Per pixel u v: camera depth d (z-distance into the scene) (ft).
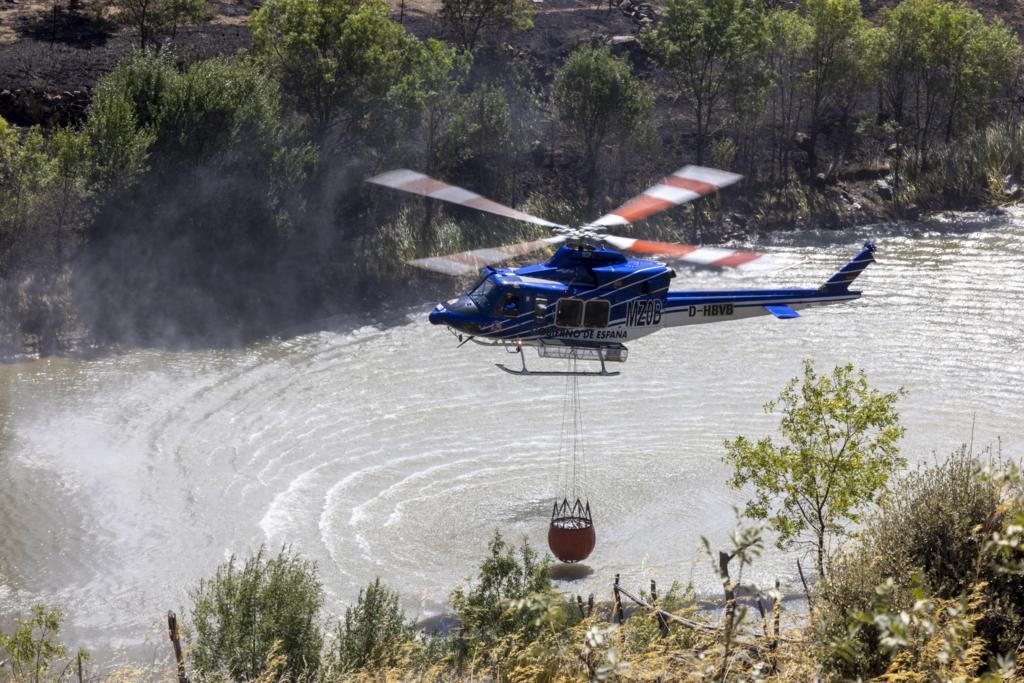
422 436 310.65
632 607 178.81
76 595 217.97
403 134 496.23
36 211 392.47
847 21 592.60
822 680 83.15
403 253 465.47
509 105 565.12
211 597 158.61
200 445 303.68
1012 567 74.08
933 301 430.20
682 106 630.74
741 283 464.24
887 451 176.76
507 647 119.55
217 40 574.15
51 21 590.55
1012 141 602.44
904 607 90.02
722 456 290.15
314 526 252.83
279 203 450.30
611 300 181.68
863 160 618.03
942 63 606.14
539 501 265.13
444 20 631.15
